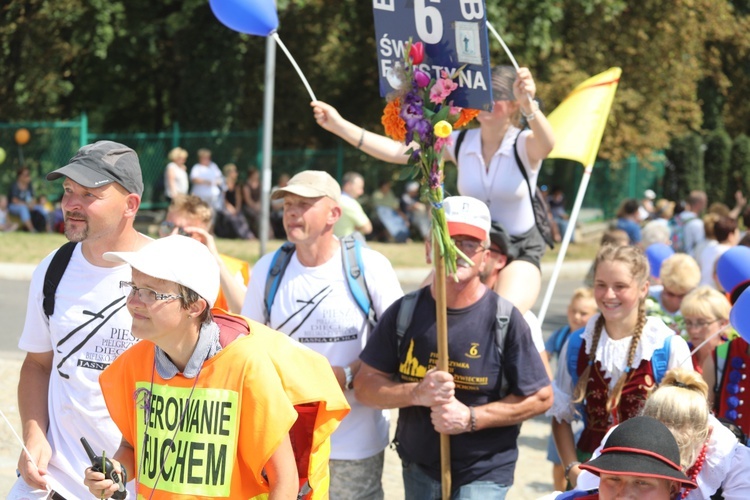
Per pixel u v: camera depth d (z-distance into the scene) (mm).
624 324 7340
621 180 48500
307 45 40406
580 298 10328
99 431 6348
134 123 45219
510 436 7102
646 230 15859
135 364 5383
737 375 7766
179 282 4984
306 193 7516
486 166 8461
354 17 39875
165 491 5207
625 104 40219
